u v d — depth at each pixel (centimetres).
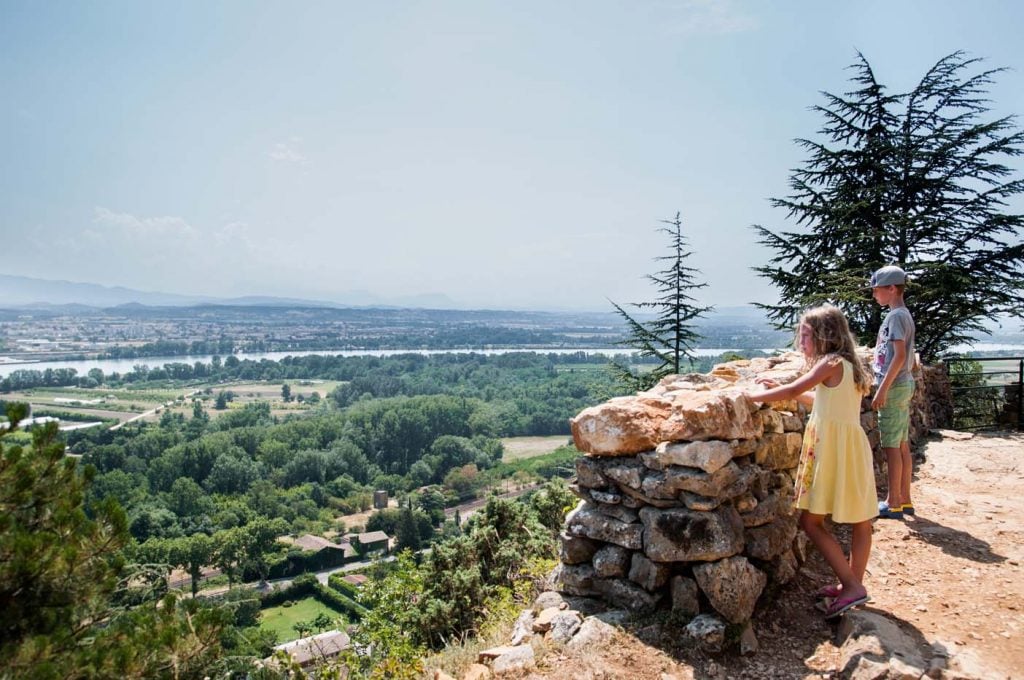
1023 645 342
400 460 11156
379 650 660
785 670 341
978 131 1549
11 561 407
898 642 338
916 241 1576
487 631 506
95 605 448
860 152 1667
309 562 6259
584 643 372
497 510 825
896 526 516
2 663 376
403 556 845
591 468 441
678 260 1547
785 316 1692
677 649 362
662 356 1545
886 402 528
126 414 13988
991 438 816
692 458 385
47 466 478
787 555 434
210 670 446
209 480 8806
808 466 380
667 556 388
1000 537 491
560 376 16475
